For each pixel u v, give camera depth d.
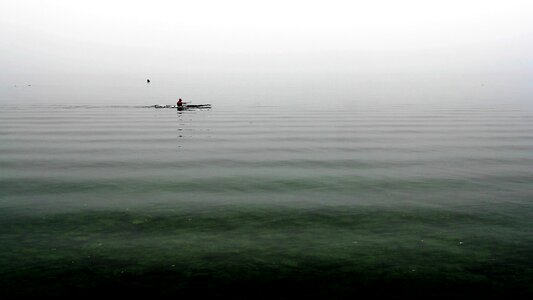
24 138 48.44
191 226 20.08
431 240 18.36
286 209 22.75
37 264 15.79
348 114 84.25
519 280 14.62
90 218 21.16
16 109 90.31
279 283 14.42
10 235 18.78
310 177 30.36
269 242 18.12
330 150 42.22
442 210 22.72
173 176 30.45
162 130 57.03
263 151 41.41
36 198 24.66
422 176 30.91
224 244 17.88
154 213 22.00
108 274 15.03
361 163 35.78
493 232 19.34
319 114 84.06
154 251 17.09
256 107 101.75
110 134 52.50
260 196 25.31
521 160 36.91
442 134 54.16
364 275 15.02
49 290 13.86
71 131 54.84
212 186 27.66
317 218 21.30
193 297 13.50
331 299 13.42
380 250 17.27
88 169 32.66
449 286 14.24
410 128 60.69
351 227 20.03
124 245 17.70
